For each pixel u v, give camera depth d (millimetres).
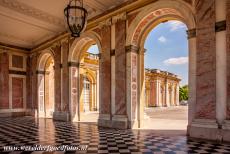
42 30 15938
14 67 19531
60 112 15938
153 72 37969
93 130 10453
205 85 7961
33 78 19938
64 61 15883
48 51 17859
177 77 47219
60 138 8406
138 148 6672
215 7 7883
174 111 28391
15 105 19422
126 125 10875
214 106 7680
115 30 11797
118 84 11453
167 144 7168
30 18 13703
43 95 19562
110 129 10758
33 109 19641
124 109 11086
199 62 8164
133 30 10867
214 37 7809
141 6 10531
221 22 7691
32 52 20078
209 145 6930
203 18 8141
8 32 16375
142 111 11609
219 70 7668
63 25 14914
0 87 18484
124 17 11242
